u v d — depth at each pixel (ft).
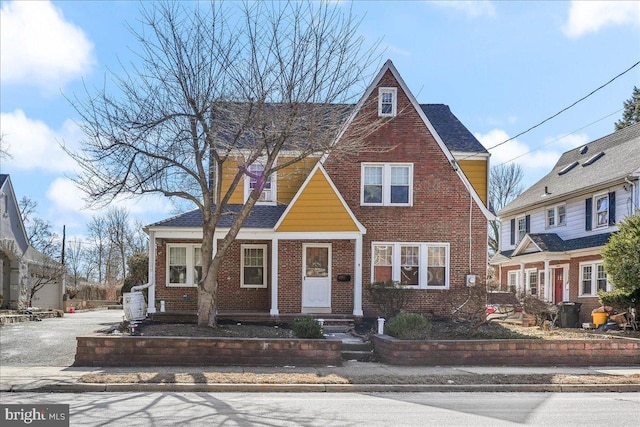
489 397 37.60
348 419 29.66
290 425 27.99
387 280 69.87
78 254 255.50
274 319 66.85
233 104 53.26
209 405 33.27
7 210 107.96
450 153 71.97
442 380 41.32
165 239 72.49
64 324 77.87
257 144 57.26
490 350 49.21
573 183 101.55
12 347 55.21
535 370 46.98
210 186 69.41
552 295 101.45
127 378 40.37
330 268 70.03
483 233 71.72
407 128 72.02
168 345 46.70
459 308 61.31
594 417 31.04
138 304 66.39
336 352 47.83
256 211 71.61
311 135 52.54
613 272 67.82
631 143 96.63
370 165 71.77
